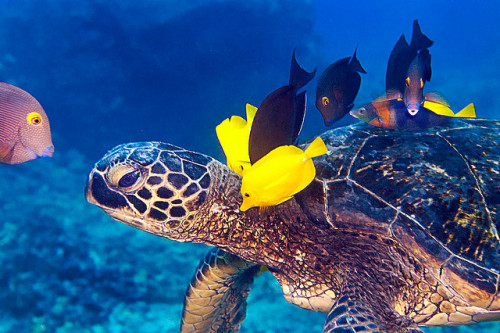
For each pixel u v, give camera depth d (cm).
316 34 2239
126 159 244
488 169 242
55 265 700
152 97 1764
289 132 206
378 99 227
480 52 4169
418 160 247
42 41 1745
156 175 244
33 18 1767
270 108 190
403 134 267
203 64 1839
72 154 1522
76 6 1777
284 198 203
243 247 278
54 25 1766
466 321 235
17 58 1728
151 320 616
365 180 246
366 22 6025
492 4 5553
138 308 638
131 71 1761
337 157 261
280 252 271
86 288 657
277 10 2027
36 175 1248
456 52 4412
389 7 5872
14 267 675
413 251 225
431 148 253
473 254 216
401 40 214
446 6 5812
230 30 1908
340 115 235
